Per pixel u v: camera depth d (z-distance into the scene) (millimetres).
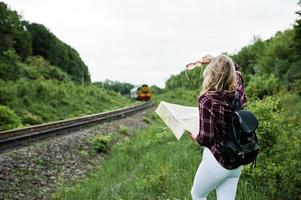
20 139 12500
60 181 9000
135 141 15219
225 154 2992
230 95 3086
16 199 7395
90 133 16219
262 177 5445
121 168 9836
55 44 87500
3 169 8922
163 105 3508
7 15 64562
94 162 11766
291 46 35281
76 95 37188
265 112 5691
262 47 67750
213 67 3146
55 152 11719
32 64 60188
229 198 3270
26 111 22094
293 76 30812
